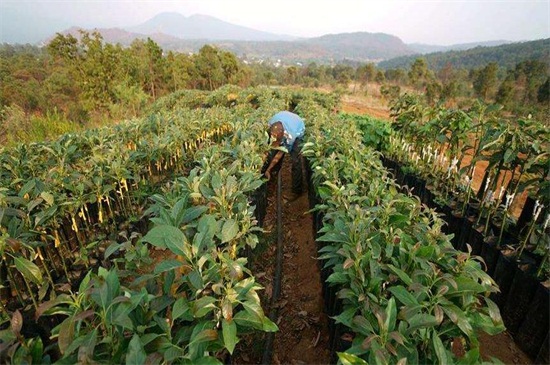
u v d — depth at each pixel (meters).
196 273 2.08
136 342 1.61
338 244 2.81
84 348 1.58
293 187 7.24
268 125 7.27
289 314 3.94
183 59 43.34
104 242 4.22
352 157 4.59
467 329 1.90
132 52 34.47
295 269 4.85
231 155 5.43
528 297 3.23
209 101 20.38
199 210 2.78
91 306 1.92
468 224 4.45
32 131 13.48
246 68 56.28
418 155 6.73
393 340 1.91
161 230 2.19
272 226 5.96
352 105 38.75
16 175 4.61
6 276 3.32
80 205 4.03
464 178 5.17
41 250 3.82
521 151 3.68
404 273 2.19
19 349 1.69
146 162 5.84
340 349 2.65
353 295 2.30
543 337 3.04
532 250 3.63
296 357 3.40
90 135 6.72
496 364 1.78
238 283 2.23
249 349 3.39
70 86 29.62
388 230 2.74
